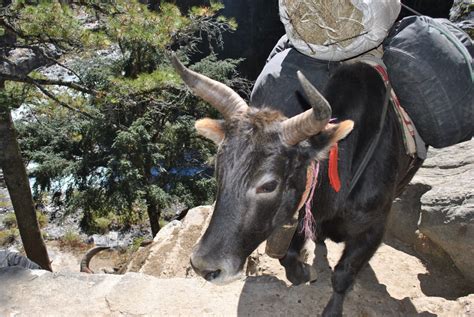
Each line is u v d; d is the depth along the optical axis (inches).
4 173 411.8
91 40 340.5
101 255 545.3
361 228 131.8
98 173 511.8
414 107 133.5
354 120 124.1
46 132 517.7
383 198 130.0
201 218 241.9
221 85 106.5
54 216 588.4
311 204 121.9
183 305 153.3
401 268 186.1
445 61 129.6
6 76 355.3
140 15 353.4
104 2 356.2
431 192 188.4
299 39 127.6
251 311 151.6
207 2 884.6
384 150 130.0
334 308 142.3
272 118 103.0
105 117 428.5
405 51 128.8
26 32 343.6
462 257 174.4
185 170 561.3
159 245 243.9
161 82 355.6
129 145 474.9
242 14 972.6
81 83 383.9
